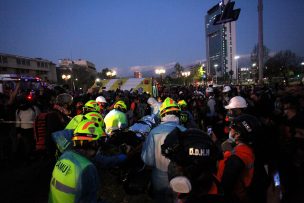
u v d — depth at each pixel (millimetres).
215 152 1681
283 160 3566
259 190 2209
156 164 2949
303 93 4766
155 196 3012
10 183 5801
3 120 7297
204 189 1627
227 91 9633
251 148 2275
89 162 2146
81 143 2211
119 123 4699
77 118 3957
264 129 2381
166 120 3129
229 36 156375
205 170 1623
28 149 7027
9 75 16562
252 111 5129
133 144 4121
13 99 7352
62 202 2055
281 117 3871
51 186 2191
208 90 10906
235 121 2387
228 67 155625
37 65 73062
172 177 1643
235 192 2166
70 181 2039
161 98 11555
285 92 5133
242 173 2168
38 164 7047
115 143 4027
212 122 9141
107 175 5508
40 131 5707
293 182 3678
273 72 53188
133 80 18562
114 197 4613
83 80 75938
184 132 1756
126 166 3945
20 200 5000
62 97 5848
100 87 18625
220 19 16141
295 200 3641
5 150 7352
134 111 11102
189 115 5340
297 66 53594
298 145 3660
